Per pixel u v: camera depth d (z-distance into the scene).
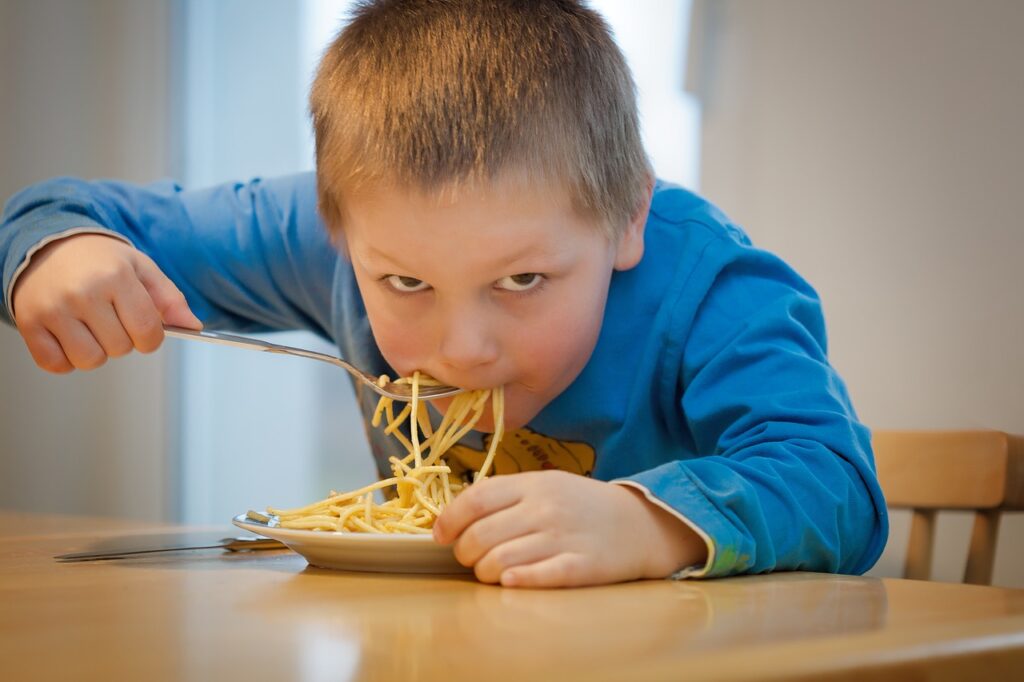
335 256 1.33
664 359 1.11
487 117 0.88
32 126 3.06
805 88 2.13
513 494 0.71
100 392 3.00
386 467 1.39
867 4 2.05
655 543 0.73
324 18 2.76
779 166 2.17
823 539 0.82
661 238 1.16
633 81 1.11
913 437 1.35
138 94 2.96
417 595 0.64
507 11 0.97
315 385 2.80
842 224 2.08
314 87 1.08
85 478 3.01
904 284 2.00
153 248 1.36
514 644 0.47
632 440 1.14
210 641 0.49
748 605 0.59
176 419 2.91
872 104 2.04
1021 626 0.49
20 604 0.61
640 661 0.41
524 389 1.00
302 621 0.55
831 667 0.41
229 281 1.39
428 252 0.88
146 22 2.95
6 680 0.42
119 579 0.73
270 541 0.93
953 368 1.94
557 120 0.92
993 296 1.89
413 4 1.00
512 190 0.87
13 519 1.35
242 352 2.87
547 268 0.91
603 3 2.35
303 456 2.80
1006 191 1.87
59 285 1.01
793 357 0.99
